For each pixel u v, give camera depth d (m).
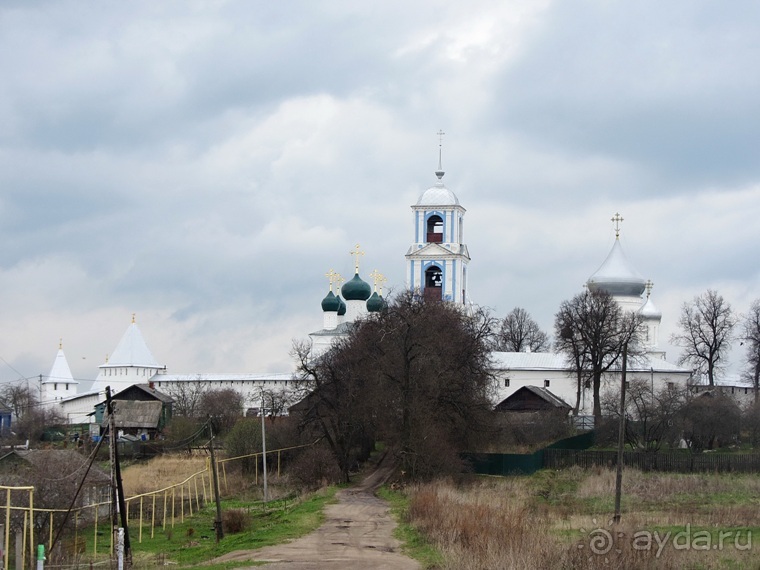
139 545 61.84
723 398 120.50
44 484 63.25
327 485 82.94
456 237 153.38
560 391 143.88
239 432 98.19
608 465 97.44
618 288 153.25
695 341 143.62
